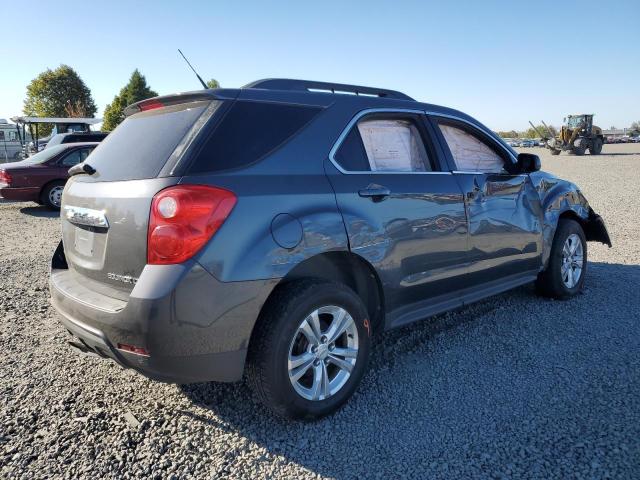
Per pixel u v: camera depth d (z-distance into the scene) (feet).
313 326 9.00
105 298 8.45
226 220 8.00
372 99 11.05
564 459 8.06
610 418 9.15
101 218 8.63
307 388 9.20
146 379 10.86
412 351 12.17
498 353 11.96
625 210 33.30
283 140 9.24
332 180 9.54
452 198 11.65
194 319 7.78
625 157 106.93
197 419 9.36
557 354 11.86
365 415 9.48
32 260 21.58
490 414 9.41
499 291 13.34
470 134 13.39
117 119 203.00
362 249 9.68
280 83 10.18
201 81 11.32
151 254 7.80
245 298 8.11
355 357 9.62
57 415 9.42
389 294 10.37
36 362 11.57
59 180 37.83
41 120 74.33
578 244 15.96
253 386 8.71
